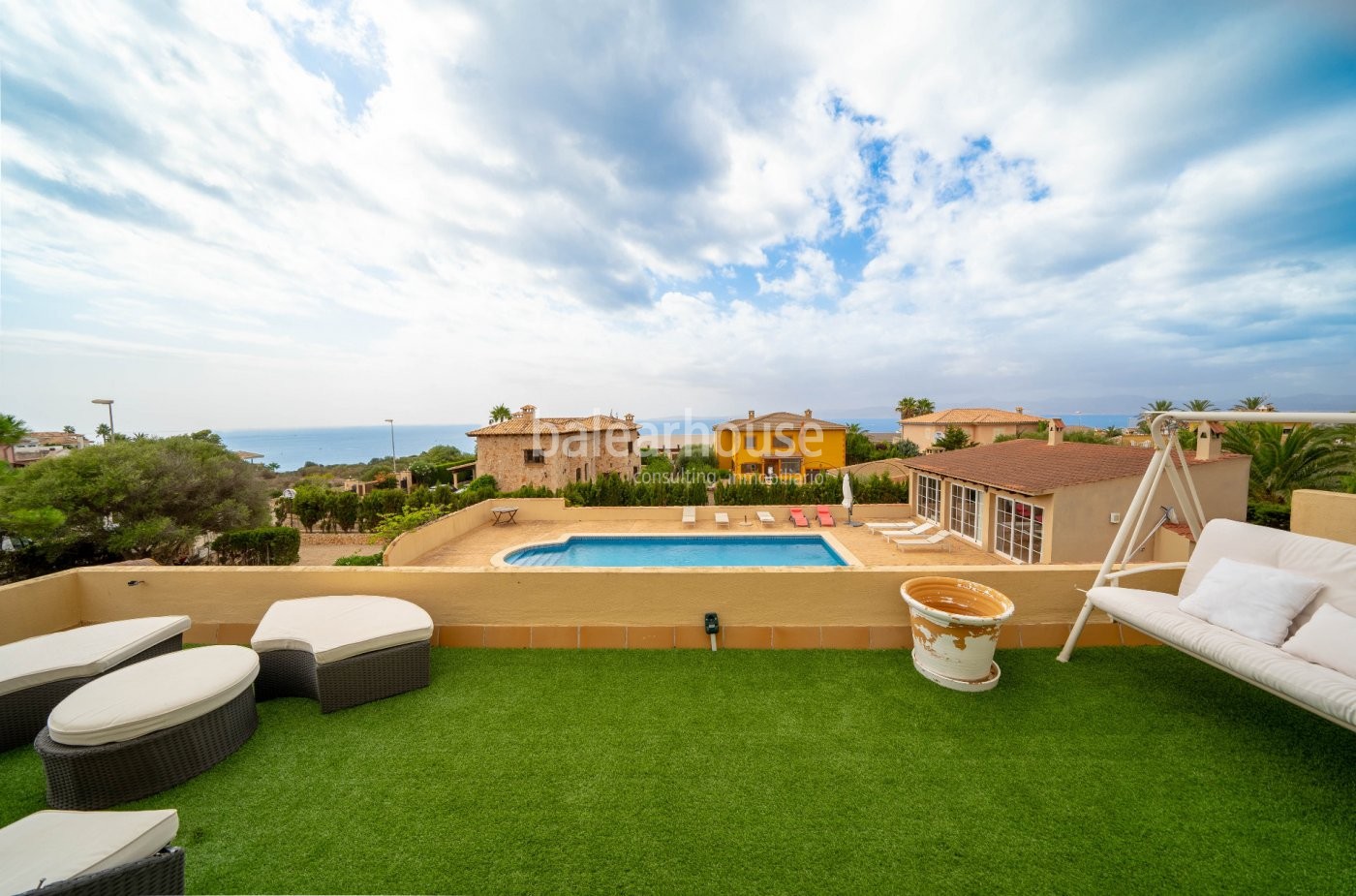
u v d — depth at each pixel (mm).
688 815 2359
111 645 3289
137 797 2475
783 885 1996
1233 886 1968
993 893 1954
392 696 3416
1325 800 2389
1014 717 3096
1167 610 3289
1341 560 2975
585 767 2699
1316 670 2473
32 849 1651
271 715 3209
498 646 4141
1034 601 4043
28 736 3018
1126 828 2246
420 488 20281
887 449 36656
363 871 2080
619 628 4113
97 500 11664
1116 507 9656
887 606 4070
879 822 2299
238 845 2213
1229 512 10148
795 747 2846
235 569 4242
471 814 2383
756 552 11938
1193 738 2871
